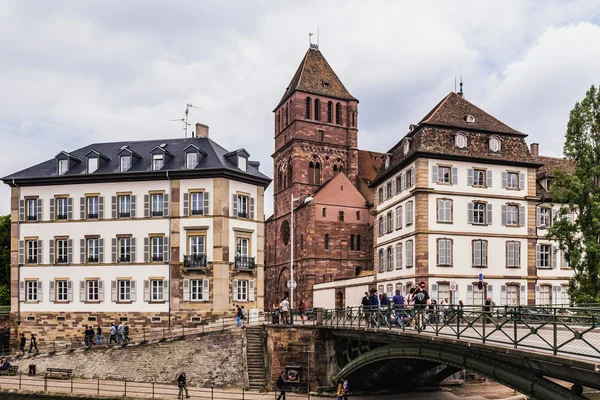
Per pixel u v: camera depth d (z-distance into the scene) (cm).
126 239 5219
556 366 1780
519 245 5188
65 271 5291
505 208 5194
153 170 5178
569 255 3966
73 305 5241
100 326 5159
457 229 5031
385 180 5888
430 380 4266
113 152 5694
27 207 5431
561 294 5344
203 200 5112
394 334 2816
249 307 5206
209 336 4369
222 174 5097
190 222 5106
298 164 8331
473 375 4419
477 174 5156
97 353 4541
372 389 4122
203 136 6059
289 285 5125
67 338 5216
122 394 3834
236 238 5191
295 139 8356
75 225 5316
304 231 7719
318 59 8988
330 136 8594
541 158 6253
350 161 8662
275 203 9050
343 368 3803
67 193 5366
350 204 7844
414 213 5041
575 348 1867
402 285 5284
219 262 5031
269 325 4134
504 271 5109
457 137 5144
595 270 3847
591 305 3638
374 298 3544
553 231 4062
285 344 4062
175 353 4372
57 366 4588
